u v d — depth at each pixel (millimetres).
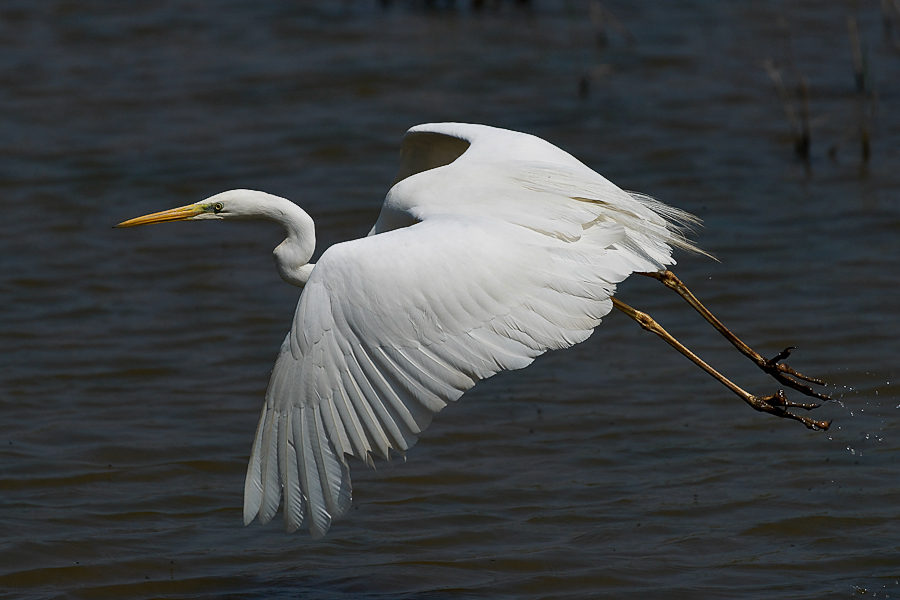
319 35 28172
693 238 17484
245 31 28500
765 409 9438
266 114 23141
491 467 11422
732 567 9414
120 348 14391
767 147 21172
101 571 9484
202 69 25750
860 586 9008
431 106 23359
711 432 12078
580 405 12852
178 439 12000
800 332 14336
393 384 7430
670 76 24969
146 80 25016
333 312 7457
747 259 16750
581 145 21250
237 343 14609
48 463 11398
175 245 17875
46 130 22281
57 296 15969
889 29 26719
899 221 17750
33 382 13398
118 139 21891
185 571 9484
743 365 13641
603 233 8203
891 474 10977
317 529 7297
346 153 21156
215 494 10898
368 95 24109
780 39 26938
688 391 13102
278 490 7453
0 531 10055
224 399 13023
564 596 8992
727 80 24578
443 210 8500
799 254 16828
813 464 11273
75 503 10648
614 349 14461
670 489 10859
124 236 18094
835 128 21844
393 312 7441
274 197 9492
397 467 11453
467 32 28359
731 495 10688
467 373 7465
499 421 12492
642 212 8594
